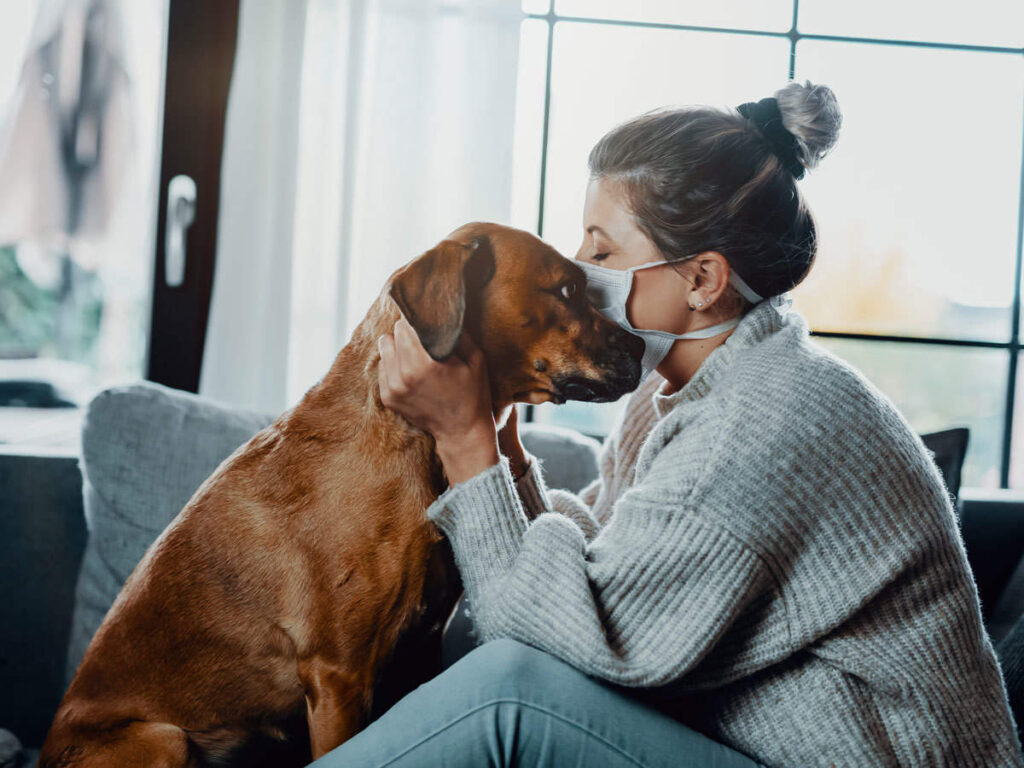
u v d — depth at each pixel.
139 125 2.87
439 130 2.49
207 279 2.54
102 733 1.13
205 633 1.14
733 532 0.92
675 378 1.21
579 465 1.78
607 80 2.64
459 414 1.06
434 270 1.06
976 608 0.99
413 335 1.05
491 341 1.15
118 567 1.62
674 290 1.12
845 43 2.68
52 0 2.81
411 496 1.10
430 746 0.90
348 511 1.10
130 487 1.63
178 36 2.48
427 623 1.16
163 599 1.16
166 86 2.49
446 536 1.12
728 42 2.66
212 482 1.20
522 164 2.63
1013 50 2.68
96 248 2.91
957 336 2.72
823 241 2.70
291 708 1.17
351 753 0.92
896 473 0.96
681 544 0.94
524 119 2.62
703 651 0.91
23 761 1.60
